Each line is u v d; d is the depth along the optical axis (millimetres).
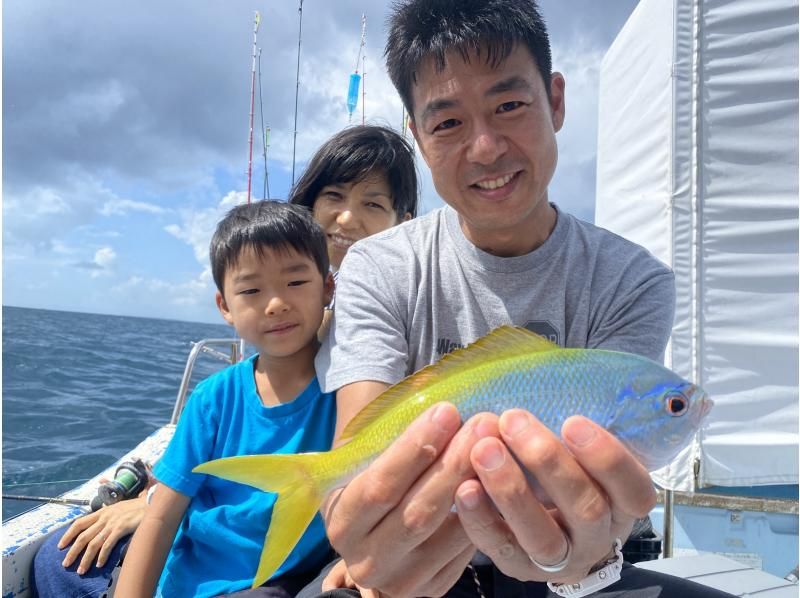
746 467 949
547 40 547
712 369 982
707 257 999
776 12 971
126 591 610
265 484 434
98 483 993
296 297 654
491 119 518
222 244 675
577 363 416
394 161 949
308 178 952
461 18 506
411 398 426
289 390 673
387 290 601
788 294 956
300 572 634
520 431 353
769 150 973
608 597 534
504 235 576
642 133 1181
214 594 598
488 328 594
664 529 954
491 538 375
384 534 383
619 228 1332
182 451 657
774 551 928
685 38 1022
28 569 757
